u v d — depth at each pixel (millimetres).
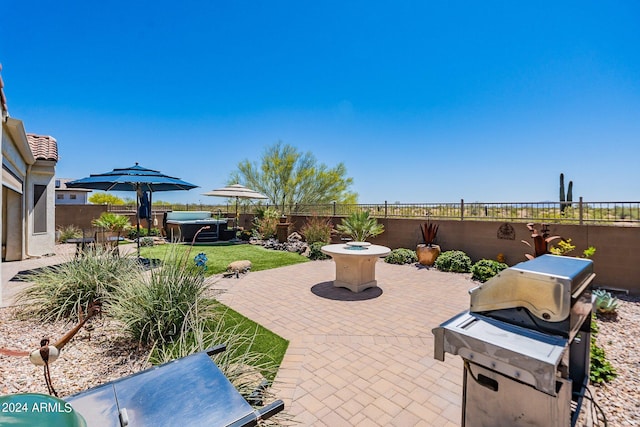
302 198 18734
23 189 8242
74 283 4016
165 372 1496
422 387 2771
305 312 4684
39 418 872
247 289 5926
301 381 2846
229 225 15883
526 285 1498
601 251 6223
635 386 2793
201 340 2584
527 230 7203
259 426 1919
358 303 5133
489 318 1621
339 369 3062
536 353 1255
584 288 1608
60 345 1475
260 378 2359
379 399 2594
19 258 8141
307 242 10602
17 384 2441
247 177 19047
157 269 3994
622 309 5000
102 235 7281
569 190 12281
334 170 18906
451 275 7246
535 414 1365
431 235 8531
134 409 1219
